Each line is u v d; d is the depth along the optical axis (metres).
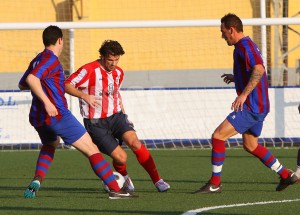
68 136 20.58
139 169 30.53
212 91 40.44
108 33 51.28
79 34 50.16
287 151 37.53
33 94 20.56
